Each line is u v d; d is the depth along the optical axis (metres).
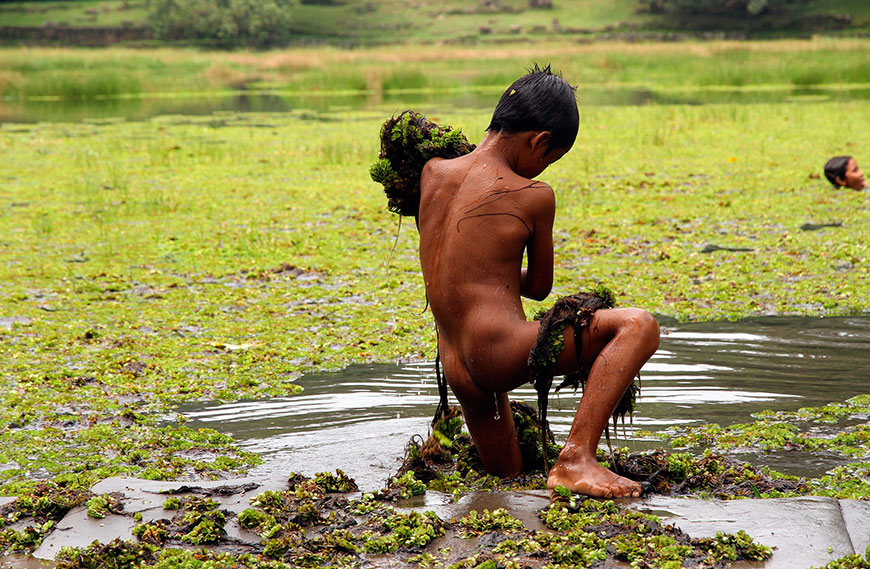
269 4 59.09
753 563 2.42
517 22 62.47
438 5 68.31
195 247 8.50
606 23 60.41
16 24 61.09
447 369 3.27
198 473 3.63
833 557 2.45
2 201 11.14
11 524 2.91
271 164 14.00
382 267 7.65
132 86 32.41
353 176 12.77
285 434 4.14
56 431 4.23
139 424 4.34
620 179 11.73
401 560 2.55
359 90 31.92
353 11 67.88
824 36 50.84
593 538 2.53
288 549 2.61
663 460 3.43
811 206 9.51
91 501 2.95
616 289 6.63
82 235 9.14
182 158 14.82
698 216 9.26
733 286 6.62
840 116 17.77
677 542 2.52
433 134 3.45
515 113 3.26
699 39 52.72
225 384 4.90
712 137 15.57
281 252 8.23
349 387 4.82
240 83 36.72
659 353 5.16
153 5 65.62
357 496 3.05
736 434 3.92
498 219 3.17
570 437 3.03
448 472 3.59
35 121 21.75
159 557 2.59
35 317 6.29
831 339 5.36
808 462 3.59
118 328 6.02
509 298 3.19
